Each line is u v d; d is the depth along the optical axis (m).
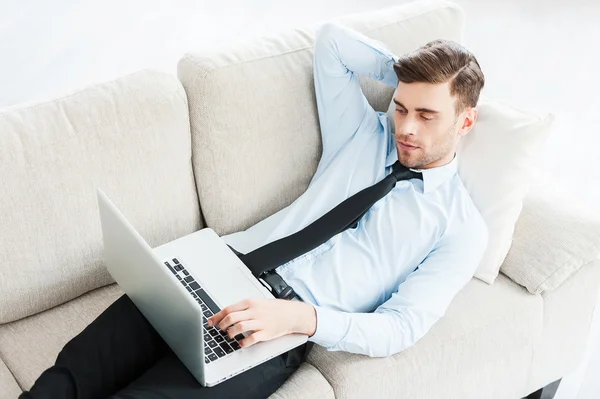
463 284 1.71
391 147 1.89
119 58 3.36
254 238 1.80
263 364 1.53
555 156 3.01
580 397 2.14
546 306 1.83
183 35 3.56
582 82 3.40
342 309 1.69
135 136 1.66
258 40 1.86
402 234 1.74
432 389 1.71
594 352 2.30
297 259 1.72
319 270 1.71
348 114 1.85
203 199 1.83
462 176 1.83
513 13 3.87
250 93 1.76
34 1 3.72
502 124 1.82
